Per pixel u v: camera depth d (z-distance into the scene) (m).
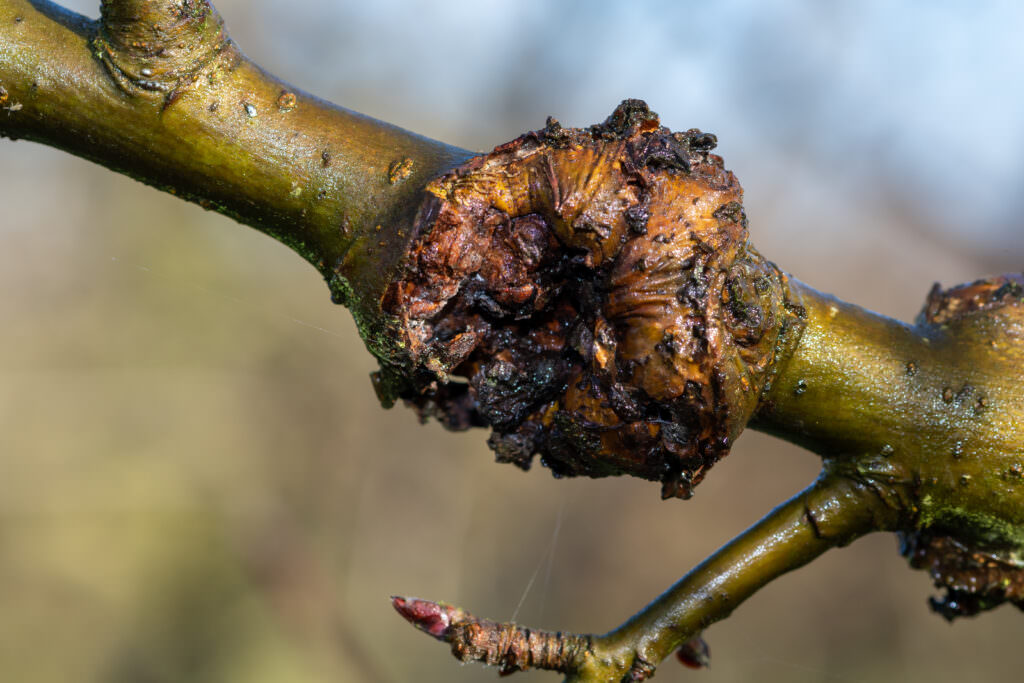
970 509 0.34
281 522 1.14
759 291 0.33
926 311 0.35
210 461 1.16
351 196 0.34
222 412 1.19
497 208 0.34
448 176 0.34
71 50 0.34
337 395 1.20
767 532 0.34
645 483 1.18
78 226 1.25
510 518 1.18
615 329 0.33
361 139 0.34
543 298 0.34
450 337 0.34
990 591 0.35
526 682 1.02
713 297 0.33
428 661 1.07
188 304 1.22
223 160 0.34
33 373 1.18
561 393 0.34
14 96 0.34
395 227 0.34
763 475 1.15
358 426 1.19
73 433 1.17
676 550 1.14
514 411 0.34
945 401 0.34
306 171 0.34
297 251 0.34
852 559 1.08
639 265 0.33
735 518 1.14
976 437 0.34
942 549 0.35
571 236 0.33
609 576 1.15
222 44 0.34
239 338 1.22
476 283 0.34
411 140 0.34
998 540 0.35
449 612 0.34
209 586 1.10
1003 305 0.35
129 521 1.12
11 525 1.12
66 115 0.34
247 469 1.17
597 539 1.16
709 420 0.33
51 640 1.07
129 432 1.17
